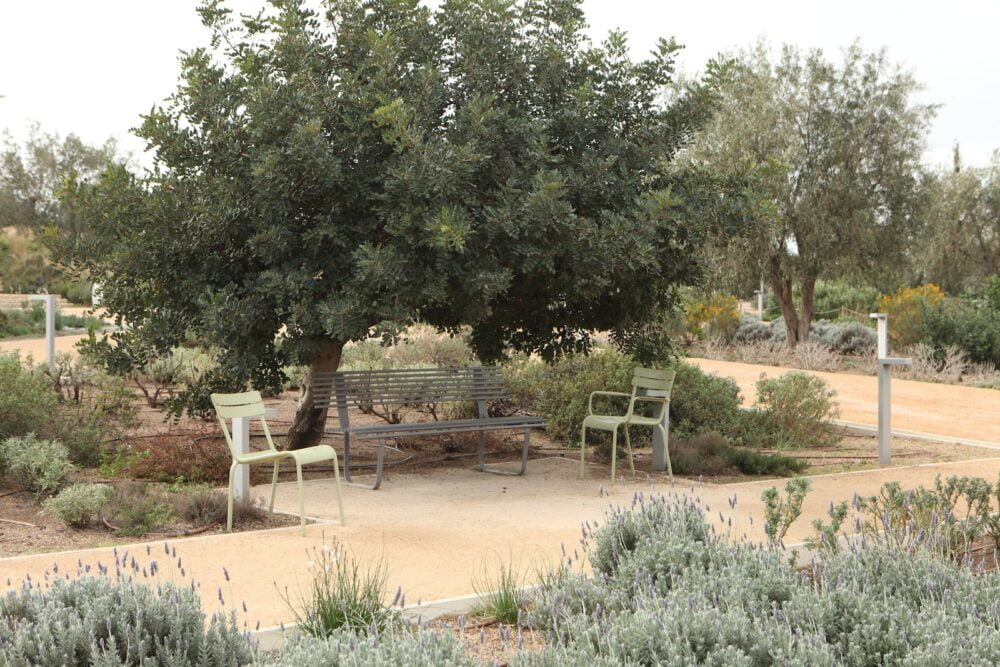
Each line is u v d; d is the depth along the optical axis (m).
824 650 3.39
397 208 8.76
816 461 11.45
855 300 35.66
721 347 28.00
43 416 9.69
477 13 9.76
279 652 3.90
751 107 27.19
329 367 10.36
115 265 9.01
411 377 10.11
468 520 7.64
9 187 48.38
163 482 9.02
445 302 9.52
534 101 9.95
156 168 9.31
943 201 40.25
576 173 9.57
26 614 3.57
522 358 13.45
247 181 9.27
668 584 4.60
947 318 24.55
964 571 4.56
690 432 12.40
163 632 3.57
